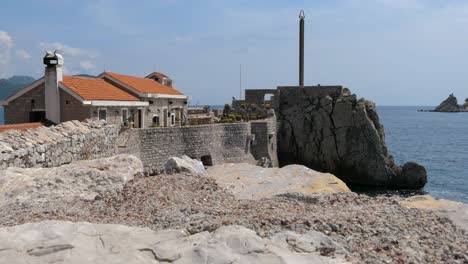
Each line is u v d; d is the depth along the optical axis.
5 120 32.81
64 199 14.45
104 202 14.03
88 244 9.01
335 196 14.76
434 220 11.88
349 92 59.38
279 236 9.45
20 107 32.50
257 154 47.41
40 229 9.63
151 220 11.64
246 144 45.06
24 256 8.40
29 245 8.86
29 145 18.47
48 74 30.73
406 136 122.94
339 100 57.00
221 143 42.56
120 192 15.06
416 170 51.31
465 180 54.59
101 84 36.84
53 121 30.67
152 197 14.20
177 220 11.38
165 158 36.50
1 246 8.75
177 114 47.84
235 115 54.03
